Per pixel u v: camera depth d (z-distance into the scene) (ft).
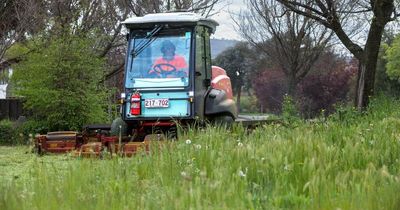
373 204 20.99
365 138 35.58
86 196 23.30
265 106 188.65
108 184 26.40
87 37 77.46
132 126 53.98
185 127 51.98
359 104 71.61
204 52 54.80
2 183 26.35
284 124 48.32
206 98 54.44
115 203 21.67
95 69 74.08
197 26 53.42
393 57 164.86
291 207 22.94
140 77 53.11
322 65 159.22
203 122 52.90
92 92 73.67
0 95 114.42
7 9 80.69
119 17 86.48
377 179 25.02
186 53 52.70
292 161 28.43
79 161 33.09
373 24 71.05
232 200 22.31
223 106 54.49
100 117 74.33
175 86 52.34
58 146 52.24
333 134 37.73
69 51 71.92
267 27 116.98
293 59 115.34
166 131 53.01
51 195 22.95
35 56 71.92
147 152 37.83
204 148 31.55
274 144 32.32
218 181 23.98
